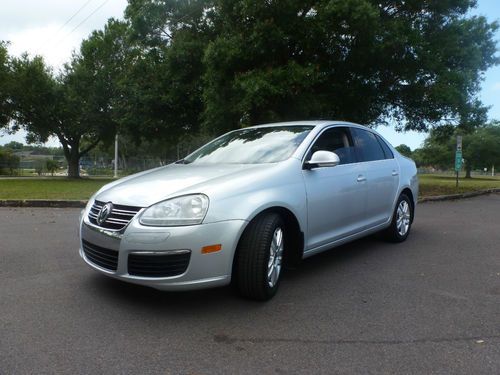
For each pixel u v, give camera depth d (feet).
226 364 9.00
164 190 11.67
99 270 12.01
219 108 44.83
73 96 105.40
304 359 9.23
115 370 8.70
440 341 10.14
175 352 9.47
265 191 12.43
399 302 12.66
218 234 11.18
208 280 11.12
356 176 16.62
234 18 43.60
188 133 76.33
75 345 9.73
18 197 38.73
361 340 10.16
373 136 19.54
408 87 49.75
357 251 19.03
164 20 61.52
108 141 123.03
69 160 119.85
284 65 42.14
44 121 114.11
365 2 38.58
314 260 17.46
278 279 12.94
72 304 12.15
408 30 44.29
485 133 201.77
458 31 49.39
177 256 10.87
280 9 40.14
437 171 285.02
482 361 9.21
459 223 27.71
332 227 15.30
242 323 11.02
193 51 56.34
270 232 12.07
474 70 51.57
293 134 15.88
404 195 20.88
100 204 12.38
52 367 8.77
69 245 19.54
